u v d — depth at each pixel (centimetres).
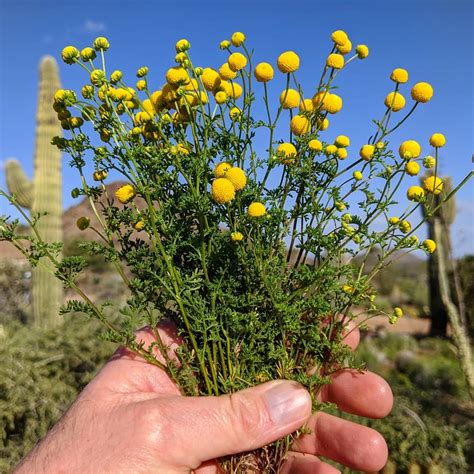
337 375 24
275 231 19
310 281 18
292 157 18
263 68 18
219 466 20
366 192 19
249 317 19
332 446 24
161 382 22
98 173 19
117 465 18
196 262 19
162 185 19
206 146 18
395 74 19
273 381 19
